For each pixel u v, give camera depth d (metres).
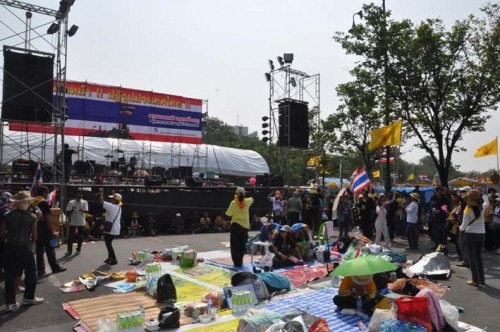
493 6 17.14
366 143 23.30
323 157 26.48
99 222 15.12
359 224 15.45
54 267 9.40
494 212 13.25
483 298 7.40
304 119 21.48
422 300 5.36
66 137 23.56
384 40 17.73
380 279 6.91
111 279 8.68
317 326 5.10
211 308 6.19
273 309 6.52
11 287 6.66
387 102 18.20
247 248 12.02
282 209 18.52
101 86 22.11
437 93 17.95
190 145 29.06
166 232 17.25
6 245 6.75
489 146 18.97
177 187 17.98
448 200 13.05
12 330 5.83
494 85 17.23
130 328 5.46
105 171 20.30
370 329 5.50
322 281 8.54
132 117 23.03
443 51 17.70
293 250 10.45
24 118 12.55
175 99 24.62
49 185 14.03
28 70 12.62
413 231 12.98
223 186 20.64
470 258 8.35
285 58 21.45
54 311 6.66
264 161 35.78
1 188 13.99
